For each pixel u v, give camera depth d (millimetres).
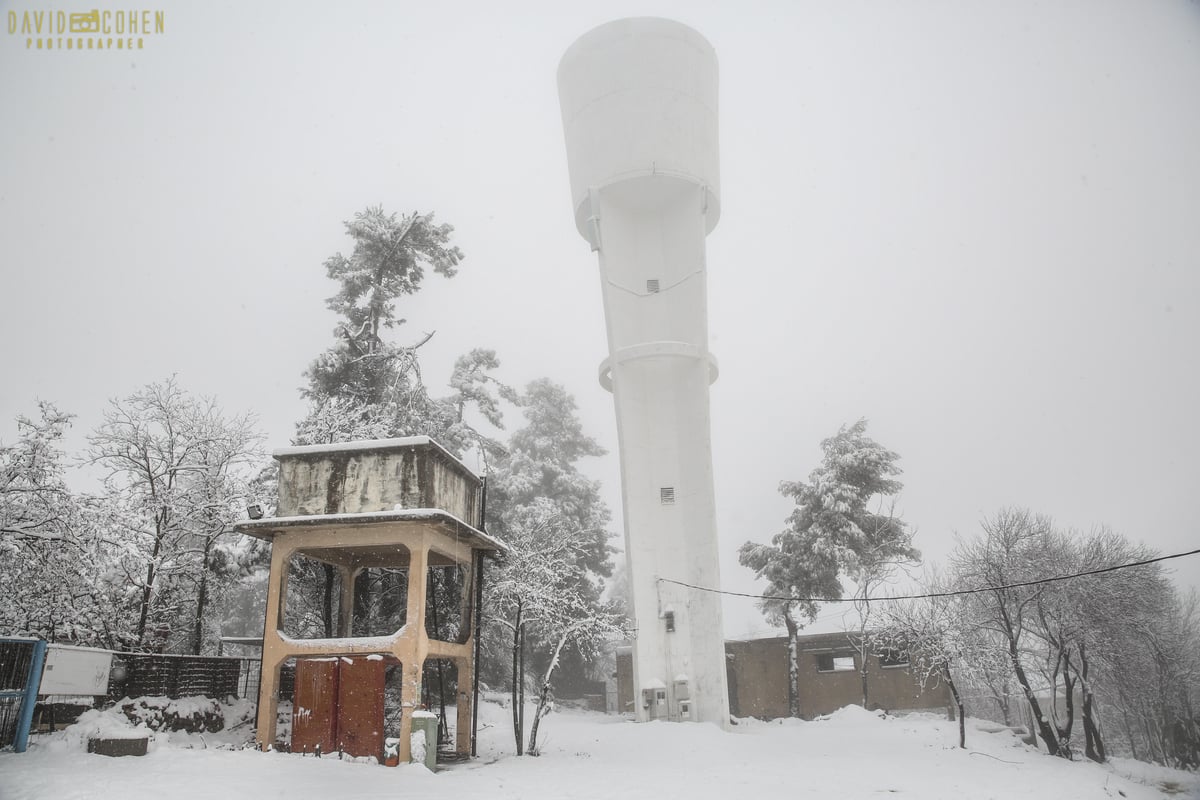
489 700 43656
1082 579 28891
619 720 40062
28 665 16062
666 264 40531
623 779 18047
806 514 46094
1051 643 27328
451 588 29156
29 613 22438
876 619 36469
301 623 29953
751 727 36594
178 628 30062
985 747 26438
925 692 40812
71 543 22031
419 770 17422
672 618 35094
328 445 21359
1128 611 30391
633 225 41094
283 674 25812
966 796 16859
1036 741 30906
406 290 38062
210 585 30469
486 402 42281
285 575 20609
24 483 22016
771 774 19594
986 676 31031
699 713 33625
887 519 45156
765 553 47156
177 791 12633
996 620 28734
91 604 23797
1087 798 17547
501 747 24500
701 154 39906
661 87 39562
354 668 19391
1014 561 29109
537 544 28922
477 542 23016
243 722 22984
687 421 37312
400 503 20422
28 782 12250
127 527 23703
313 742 19016
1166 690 35312
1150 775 23266
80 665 17594
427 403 36469
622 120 39562
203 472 29859
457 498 23062
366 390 35000
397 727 23562
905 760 22812
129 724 18125
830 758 23203
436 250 38250
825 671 43531
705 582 34906
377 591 29766
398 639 19391
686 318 38688
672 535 36281
